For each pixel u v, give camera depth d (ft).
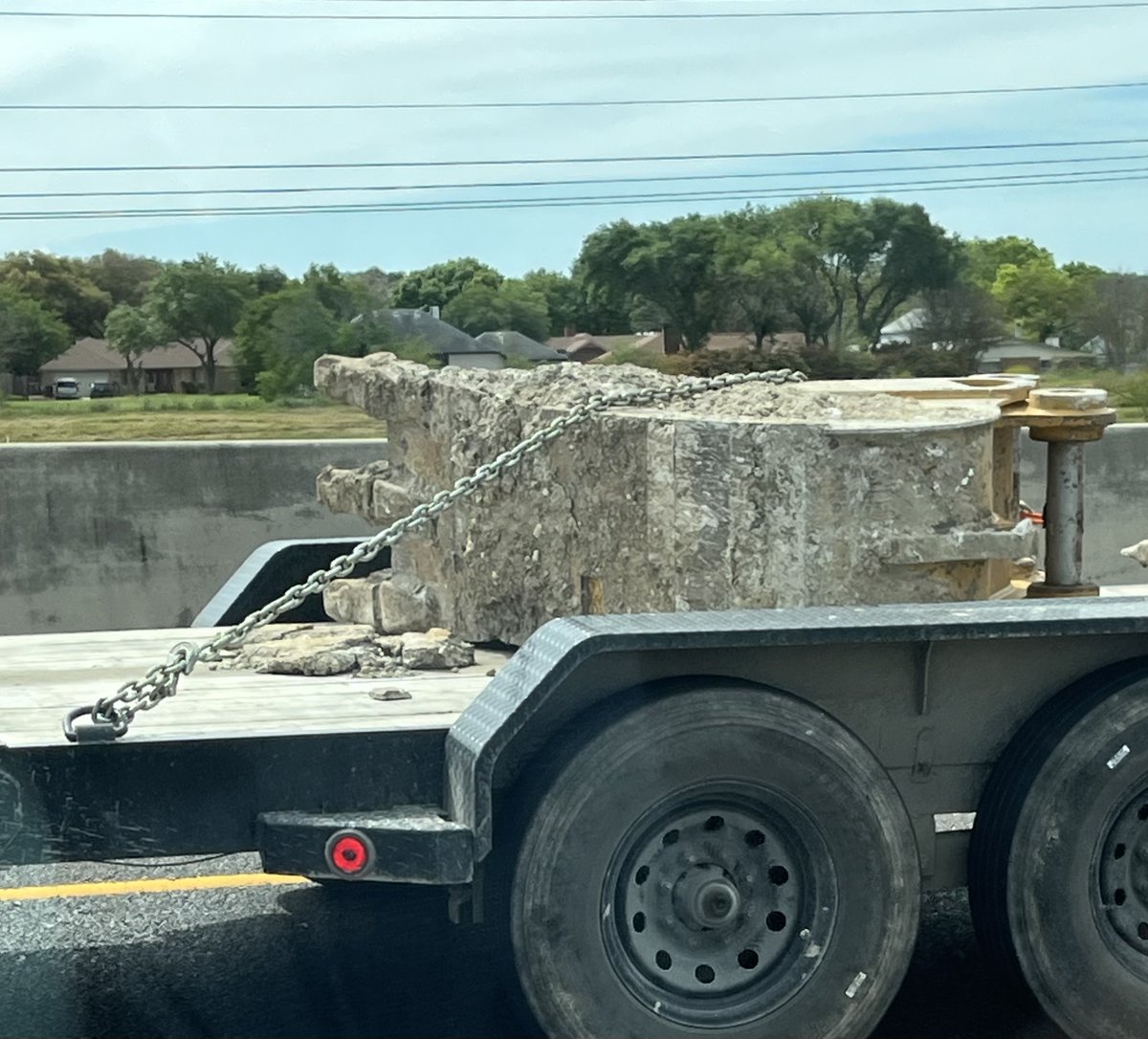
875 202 246.68
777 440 14.90
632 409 16.66
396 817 12.90
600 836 12.85
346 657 16.52
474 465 18.16
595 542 16.83
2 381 295.89
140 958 16.44
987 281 269.64
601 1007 12.91
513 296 269.44
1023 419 16.58
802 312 243.19
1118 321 252.83
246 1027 14.60
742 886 13.46
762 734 13.08
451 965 16.07
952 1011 14.99
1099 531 31.37
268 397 245.24
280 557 21.88
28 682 15.90
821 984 13.35
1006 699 14.29
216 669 16.72
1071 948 13.88
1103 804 13.84
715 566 15.24
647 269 242.78
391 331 248.32
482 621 18.11
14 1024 14.65
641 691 13.15
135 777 12.84
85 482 29.19
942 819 17.80
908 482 14.94
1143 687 13.97
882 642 13.20
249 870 19.43
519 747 13.32
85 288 320.29
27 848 12.69
